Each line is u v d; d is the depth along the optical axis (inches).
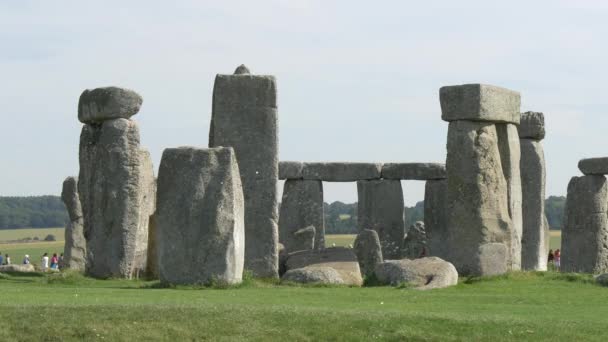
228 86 1274.6
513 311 892.6
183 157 1061.1
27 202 6033.5
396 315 823.7
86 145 1331.2
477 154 1266.0
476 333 785.6
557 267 1720.0
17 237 4685.0
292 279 1122.0
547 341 771.4
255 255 1259.8
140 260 1309.1
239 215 1072.2
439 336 783.1
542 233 1603.1
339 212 6200.8
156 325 790.5
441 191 1868.8
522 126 1604.3
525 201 1599.4
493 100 1273.4
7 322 785.6
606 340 776.9
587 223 1567.4
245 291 1001.5
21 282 1151.0
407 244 1881.2
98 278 1277.1
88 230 1318.9
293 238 1768.0
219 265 1046.4
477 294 1024.9
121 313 807.7
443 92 1278.3
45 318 792.9
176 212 1056.2
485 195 1267.2
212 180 1054.4
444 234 1733.5
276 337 780.6
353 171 1932.8
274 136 1274.6
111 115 1305.4
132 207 1298.0
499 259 1261.1
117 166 1300.4
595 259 1560.0
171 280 1054.4
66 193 1740.9
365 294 998.4
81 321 790.5
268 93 1277.1
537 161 1601.9
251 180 1269.7
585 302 980.6
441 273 1109.7
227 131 1272.1
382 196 1924.2
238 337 778.2
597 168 1558.8
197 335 780.6
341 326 796.0
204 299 911.0
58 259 2092.8
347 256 1254.9
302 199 1934.1
